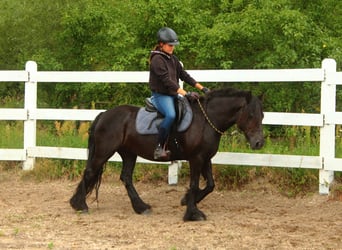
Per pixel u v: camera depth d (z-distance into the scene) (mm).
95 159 8992
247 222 8359
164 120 8359
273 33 12828
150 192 10492
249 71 10125
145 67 13797
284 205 9484
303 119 9758
